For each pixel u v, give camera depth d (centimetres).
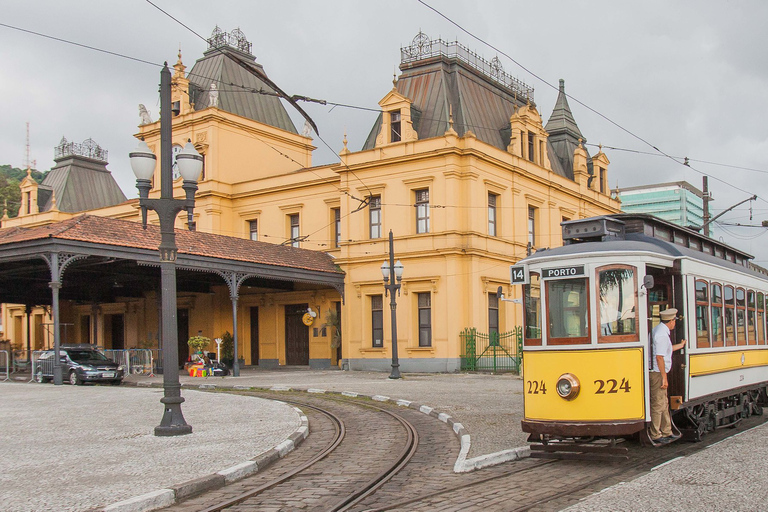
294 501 858
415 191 3544
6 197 7400
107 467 1020
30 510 779
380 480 968
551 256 1109
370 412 1766
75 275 3603
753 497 810
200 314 4247
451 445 1259
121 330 4762
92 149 5712
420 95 3762
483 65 4056
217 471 984
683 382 1170
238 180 4322
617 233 1253
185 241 3150
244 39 4628
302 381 2862
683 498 812
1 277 3484
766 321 1680
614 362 1045
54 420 1584
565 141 4650
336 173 3884
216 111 4162
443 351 3353
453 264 3350
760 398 1747
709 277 1313
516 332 3328
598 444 1104
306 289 3972
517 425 1419
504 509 793
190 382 2936
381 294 3591
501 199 3622
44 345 5122
